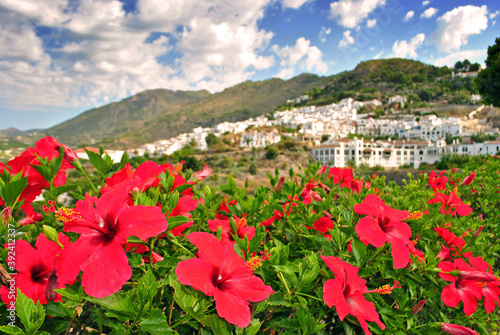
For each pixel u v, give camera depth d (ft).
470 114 329.72
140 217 3.31
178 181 5.18
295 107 563.89
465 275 4.87
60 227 4.65
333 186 8.19
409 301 4.89
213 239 3.60
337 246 4.96
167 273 3.96
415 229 6.63
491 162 16.99
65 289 3.14
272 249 4.44
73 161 5.00
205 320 3.16
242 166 215.72
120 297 3.12
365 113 443.73
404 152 236.02
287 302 3.82
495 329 6.66
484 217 11.35
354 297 4.06
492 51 72.13
